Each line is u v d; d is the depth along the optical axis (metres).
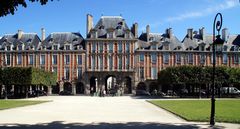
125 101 72.62
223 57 126.88
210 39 130.50
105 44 126.19
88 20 126.50
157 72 126.12
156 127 27.19
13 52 126.06
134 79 125.62
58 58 126.50
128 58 126.00
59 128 26.38
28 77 88.88
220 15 29.45
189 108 47.75
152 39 128.50
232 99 78.56
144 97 98.12
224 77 94.62
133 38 125.81
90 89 126.12
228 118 32.81
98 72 125.44
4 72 88.50
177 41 129.00
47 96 107.62
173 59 126.94
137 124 29.31
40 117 35.38
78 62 126.56
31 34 129.75
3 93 100.25
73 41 128.25
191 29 130.00
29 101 69.81
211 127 27.03
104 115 38.22
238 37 131.12
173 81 96.75
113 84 161.75
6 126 27.50
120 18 129.25
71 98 90.25
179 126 27.77
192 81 95.75
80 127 27.08
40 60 126.38
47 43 127.75
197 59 127.06
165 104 58.47
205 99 79.56
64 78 126.06
